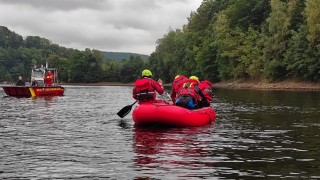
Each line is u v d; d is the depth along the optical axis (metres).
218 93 36.91
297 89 47.91
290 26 56.16
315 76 50.69
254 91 41.81
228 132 10.34
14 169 6.16
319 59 49.25
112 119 13.91
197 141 8.85
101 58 136.00
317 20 48.84
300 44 51.16
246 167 6.29
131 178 5.61
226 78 70.12
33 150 7.74
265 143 8.56
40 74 36.94
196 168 6.21
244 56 61.81
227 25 69.50
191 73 87.31
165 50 104.75
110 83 132.38
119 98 30.83
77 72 133.62
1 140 9.01
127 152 7.52
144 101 12.34
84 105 21.81
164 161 6.71
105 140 9.02
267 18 62.72
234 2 77.31
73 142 8.72
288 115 14.85
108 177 5.67
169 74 103.69
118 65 136.00
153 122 11.42
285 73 57.16
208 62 76.38
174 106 11.55
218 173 5.91
